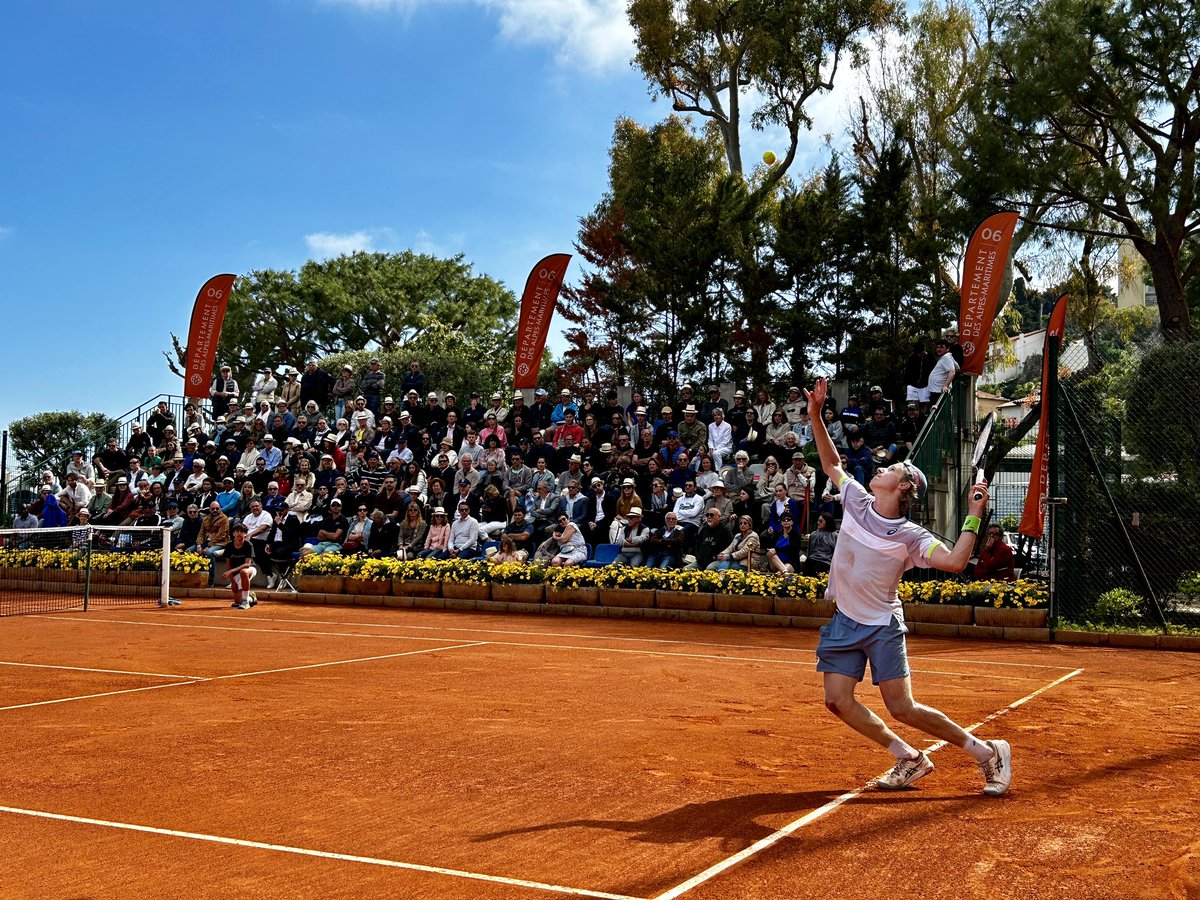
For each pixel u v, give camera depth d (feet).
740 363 92.63
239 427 81.66
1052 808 16.30
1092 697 27.30
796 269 89.51
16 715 24.77
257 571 64.75
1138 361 47.32
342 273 182.60
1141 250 72.28
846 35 109.91
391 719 24.09
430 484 65.72
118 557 65.31
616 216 109.91
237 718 24.26
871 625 17.20
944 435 58.34
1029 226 78.54
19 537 73.56
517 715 24.63
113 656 35.83
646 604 51.08
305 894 12.57
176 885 12.91
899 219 86.99
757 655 36.73
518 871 13.37
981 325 61.72
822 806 16.40
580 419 73.41
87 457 92.32
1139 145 77.15
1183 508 44.80
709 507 55.98
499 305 188.14
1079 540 43.14
